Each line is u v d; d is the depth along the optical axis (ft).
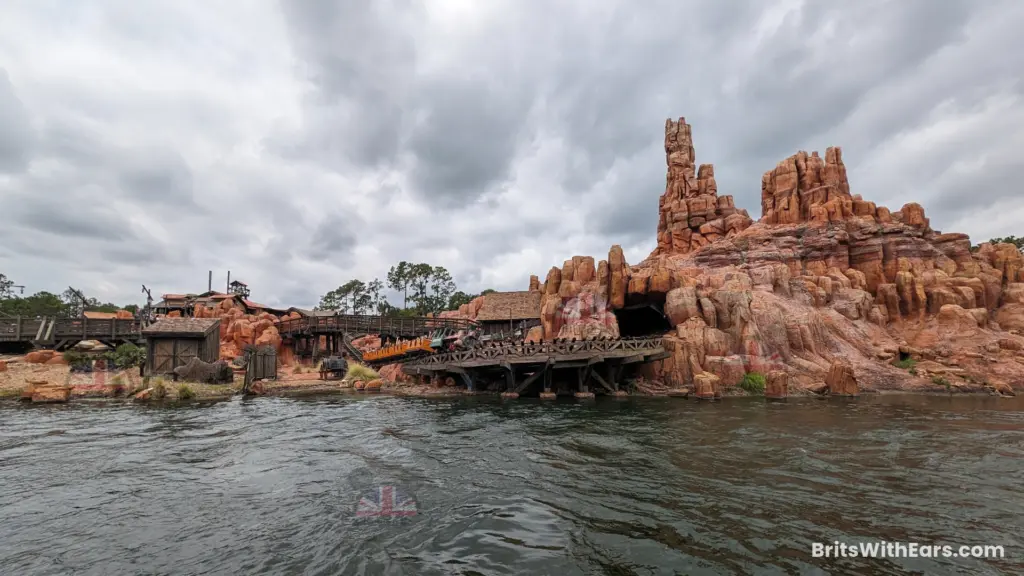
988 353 106.63
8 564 21.48
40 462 39.47
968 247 133.80
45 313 229.25
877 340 112.47
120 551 22.84
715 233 162.09
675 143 197.16
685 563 21.79
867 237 132.67
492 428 56.54
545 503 29.89
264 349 118.32
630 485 33.53
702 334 101.45
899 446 44.96
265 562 21.72
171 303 204.03
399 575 20.53
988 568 21.11
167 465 38.70
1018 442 46.52
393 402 84.79
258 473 36.52
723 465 38.68
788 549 23.13
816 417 63.05
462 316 193.26
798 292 118.11
